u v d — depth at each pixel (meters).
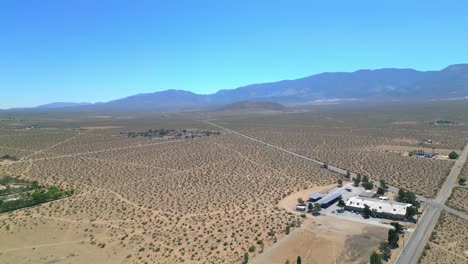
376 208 116.50
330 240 98.50
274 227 108.56
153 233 107.44
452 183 149.38
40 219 118.12
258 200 134.25
